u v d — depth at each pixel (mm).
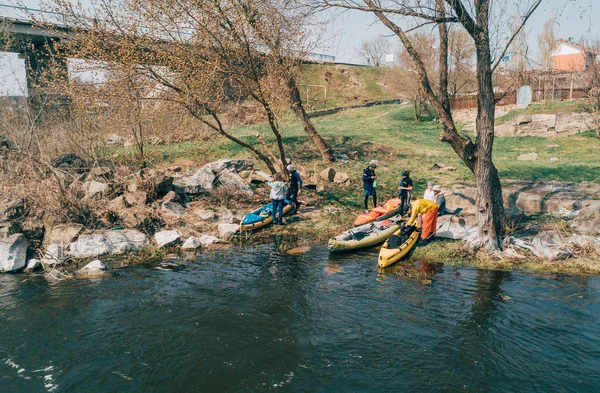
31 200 13078
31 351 7316
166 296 9500
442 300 9117
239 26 14891
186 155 22328
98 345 7496
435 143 31766
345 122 43219
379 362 6898
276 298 9320
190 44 15039
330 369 6738
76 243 12070
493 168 11992
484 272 10703
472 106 44750
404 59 40281
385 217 14953
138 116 16438
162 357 7113
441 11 11109
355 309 8758
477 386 6250
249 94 17391
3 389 6309
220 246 13250
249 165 20672
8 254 11102
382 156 26375
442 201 14797
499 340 7477
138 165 19969
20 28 23531
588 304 8727
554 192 16703
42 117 17750
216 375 6621
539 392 6074
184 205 15898
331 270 11109
